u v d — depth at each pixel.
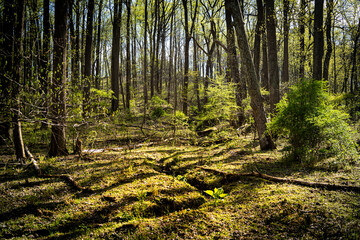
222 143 10.25
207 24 29.00
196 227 3.25
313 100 6.00
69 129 7.91
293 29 16.20
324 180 4.43
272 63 10.93
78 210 3.98
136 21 28.64
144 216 3.80
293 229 2.93
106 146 9.56
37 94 4.56
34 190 4.76
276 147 8.02
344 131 5.28
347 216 3.00
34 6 11.98
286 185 4.39
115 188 4.87
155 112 16.11
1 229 3.33
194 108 21.09
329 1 15.40
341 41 24.02
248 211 3.55
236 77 13.10
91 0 14.91
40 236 3.26
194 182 5.56
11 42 6.30
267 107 12.26
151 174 5.82
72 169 6.27
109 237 3.13
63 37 6.86
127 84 22.19
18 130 6.54
